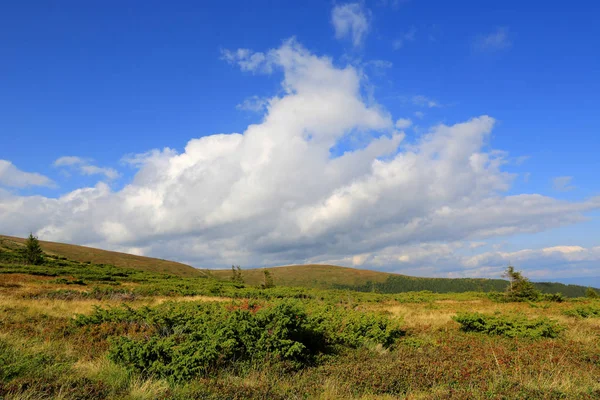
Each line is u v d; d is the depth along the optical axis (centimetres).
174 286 4269
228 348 960
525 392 733
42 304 2062
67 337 1199
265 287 5981
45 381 714
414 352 1177
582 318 2175
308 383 838
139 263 11581
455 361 1041
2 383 686
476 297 4559
